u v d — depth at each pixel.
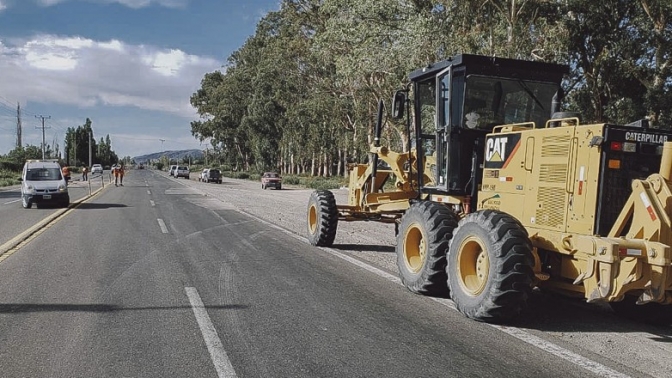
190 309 7.11
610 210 6.21
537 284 7.04
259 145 76.94
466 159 8.59
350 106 46.53
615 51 23.17
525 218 7.13
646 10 21.75
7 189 45.66
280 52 48.03
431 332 6.30
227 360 5.30
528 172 7.12
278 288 8.40
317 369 5.10
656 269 5.75
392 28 28.52
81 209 22.67
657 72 22.44
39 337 5.96
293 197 35.16
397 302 7.70
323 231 12.72
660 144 6.31
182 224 17.34
